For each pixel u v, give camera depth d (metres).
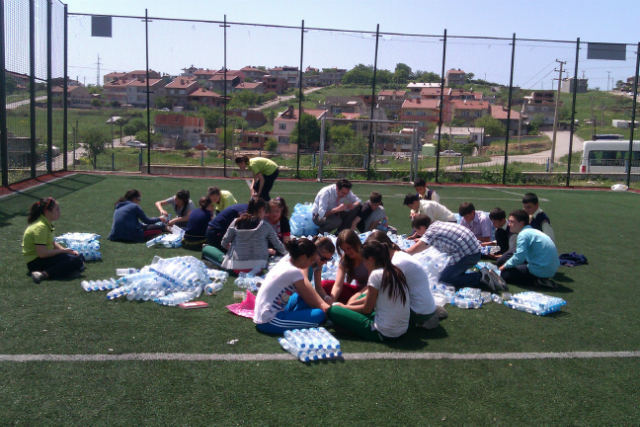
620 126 65.25
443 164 22.22
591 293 6.04
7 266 5.86
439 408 3.39
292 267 4.45
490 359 4.12
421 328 4.67
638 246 8.69
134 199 7.63
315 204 8.08
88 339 4.09
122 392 3.37
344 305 4.54
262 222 5.92
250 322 4.61
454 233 5.86
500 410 3.41
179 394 3.38
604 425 3.30
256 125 47.66
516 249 6.15
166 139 40.28
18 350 3.85
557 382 3.81
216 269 6.23
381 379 3.71
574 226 10.46
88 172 16.80
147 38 17.14
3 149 11.91
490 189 17.39
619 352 4.36
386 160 20.34
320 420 3.18
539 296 5.50
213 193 7.71
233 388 3.48
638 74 18.20
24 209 9.48
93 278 5.60
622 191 17.83
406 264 4.50
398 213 11.25
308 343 3.94
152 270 5.36
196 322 4.55
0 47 11.61
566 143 58.22
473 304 5.31
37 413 3.10
